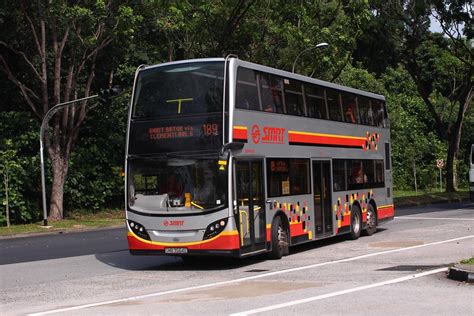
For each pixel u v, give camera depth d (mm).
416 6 42250
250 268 15055
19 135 36125
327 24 38594
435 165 58844
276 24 37344
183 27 33156
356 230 20984
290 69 38875
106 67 38531
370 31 44156
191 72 15164
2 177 33719
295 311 9438
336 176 19922
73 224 31969
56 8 29438
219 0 35125
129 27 31031
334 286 11703
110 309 10062
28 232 28969
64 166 34406
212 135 14742
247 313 9367
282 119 17062
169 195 14891
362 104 22359
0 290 12625
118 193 39750
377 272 13344
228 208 14469
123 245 21766
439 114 60469
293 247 19578
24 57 33312
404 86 64938
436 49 56156
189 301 10594
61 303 10883
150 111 15359
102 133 39875
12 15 33281
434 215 30672
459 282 11750
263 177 15906
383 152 23812
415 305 9711
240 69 15336
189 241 14617
